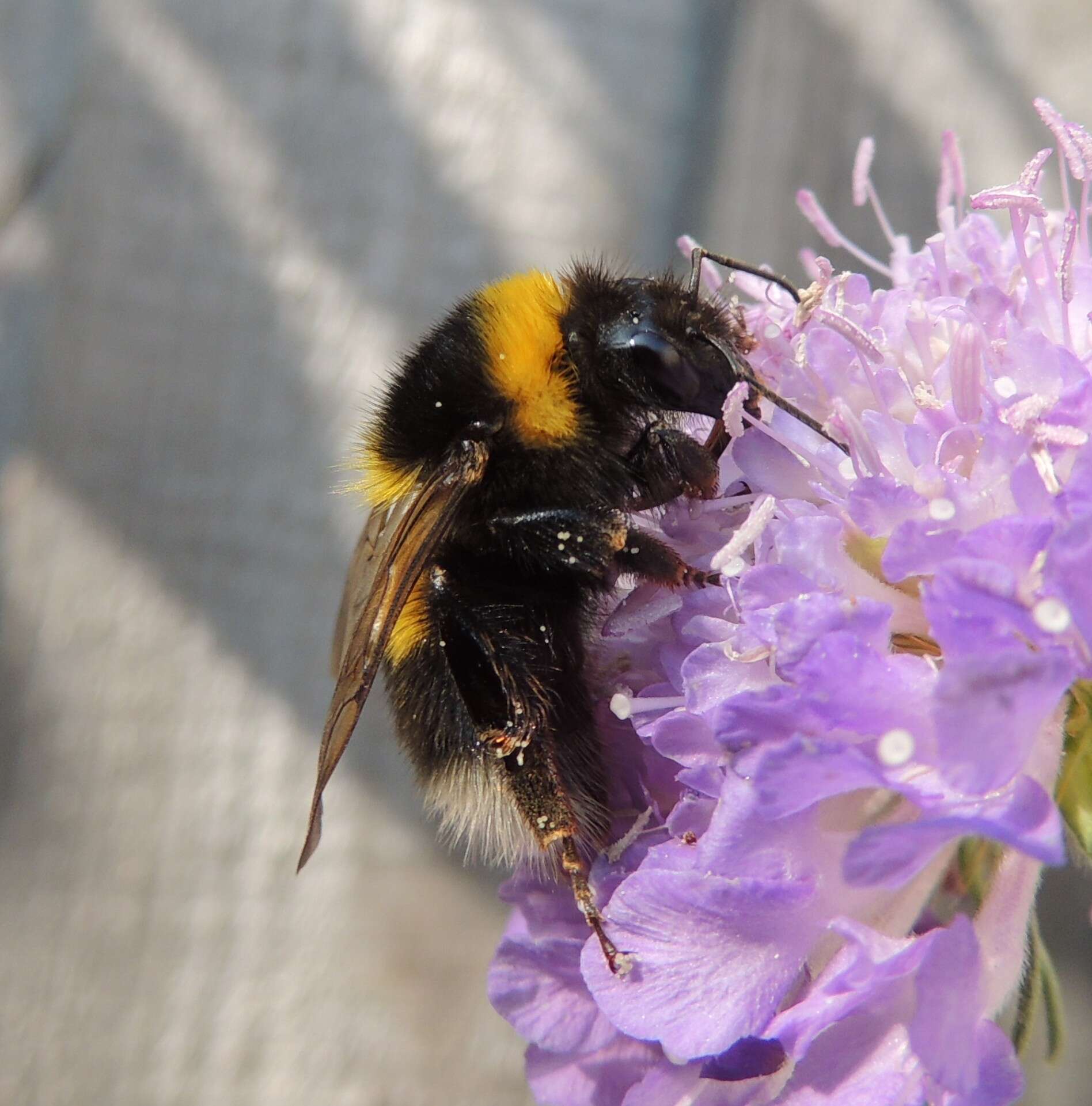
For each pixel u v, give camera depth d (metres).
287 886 0.09
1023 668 0.05
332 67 0.10
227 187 0.10
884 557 0.05
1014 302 0.06
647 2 0.10
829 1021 0.05
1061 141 0.06
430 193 0.10
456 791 0.06
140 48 0.10
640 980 0.05
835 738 0.05
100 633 0.09
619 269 0.07
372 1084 0.09
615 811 0.06
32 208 0.10
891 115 0.09
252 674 0.09
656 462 0.06
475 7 0.10
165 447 0.10
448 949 0.09
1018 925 0.05
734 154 0.09
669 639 0.06
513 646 0.06
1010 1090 0.05
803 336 0.06
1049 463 0.05
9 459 0.09
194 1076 0.09
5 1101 0.09
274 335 0.10
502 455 0.06
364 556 0.07
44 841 0.09
